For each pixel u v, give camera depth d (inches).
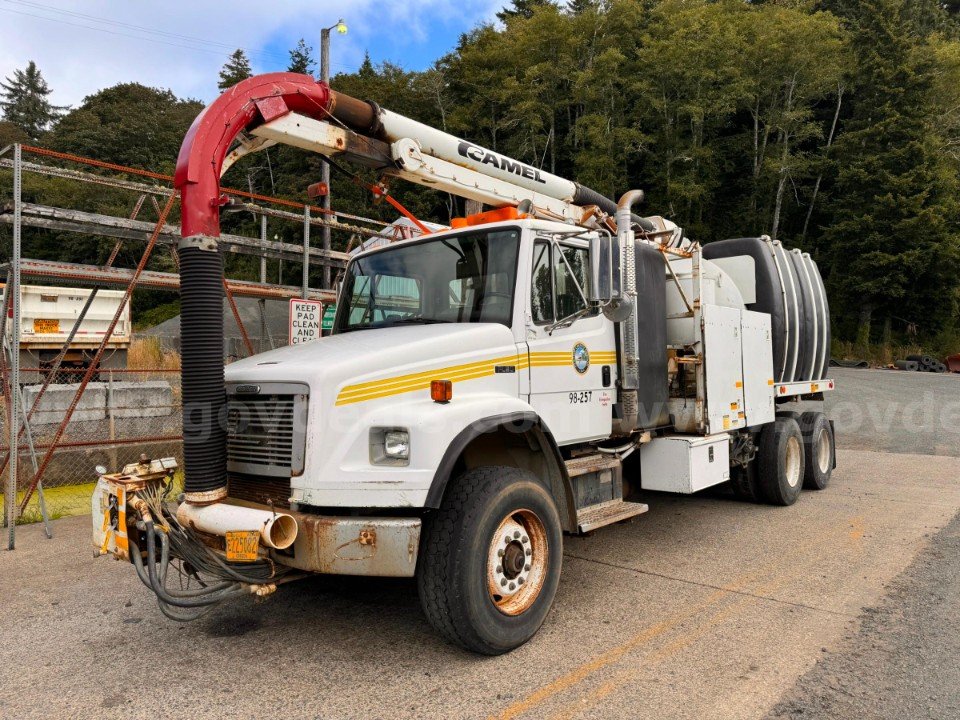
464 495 145.9
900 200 1540.4
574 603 179.6
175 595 135.6
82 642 159.9
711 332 244.1
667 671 138.5
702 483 228.5
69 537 256.4
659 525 264.1
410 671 141.7
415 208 1475.1
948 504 290.4
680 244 285.4
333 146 195.8
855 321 1679.4
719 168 1844.2
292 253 358.0
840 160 1715.1
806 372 340.5
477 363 164.2
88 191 1480.1
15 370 245.9
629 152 1726.1
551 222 192.1
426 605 143.0
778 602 177.5
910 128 1589.6
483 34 1894.7
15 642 160.1
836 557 217.3
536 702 127.0
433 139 219.9
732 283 297.1
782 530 253.6
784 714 121.0
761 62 1694.1
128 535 143.1
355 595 191.9
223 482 150.3
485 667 142.7
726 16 1894.7
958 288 1555.1
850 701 125.3
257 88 174.9
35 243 1467.8
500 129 1780.3
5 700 131.9
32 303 501.4
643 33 1824.6
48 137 2696.9
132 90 2967.5
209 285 150.6
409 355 153.0
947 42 1979.6
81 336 518.0
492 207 245.3
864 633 156.3
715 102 1663.4
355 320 208.4
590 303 191.0
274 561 143.6
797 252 343.3
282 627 168.1
